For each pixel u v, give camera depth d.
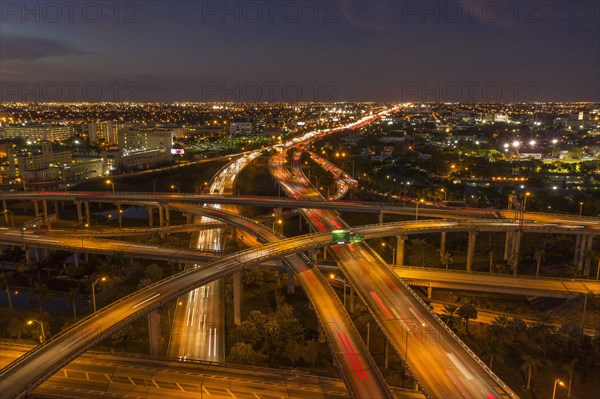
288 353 123.94
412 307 127.75
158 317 125.44
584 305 138.88
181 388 104.56
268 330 134.25
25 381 94.12
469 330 142.50
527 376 119.81
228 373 110.75
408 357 102.06
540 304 164.12
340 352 108.62
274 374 111.31
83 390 102.75
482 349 125.44
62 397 100.06
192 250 186.38
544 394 114.12
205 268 150.12
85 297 172.50
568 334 131.50
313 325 149.75
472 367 98.69
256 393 103.50
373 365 103.19
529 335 130.25
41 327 131.88
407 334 107.62
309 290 142.62
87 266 192.75
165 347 131.50
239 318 149.75
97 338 109.06
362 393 93.81
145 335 140.75
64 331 112.62
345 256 169.25
